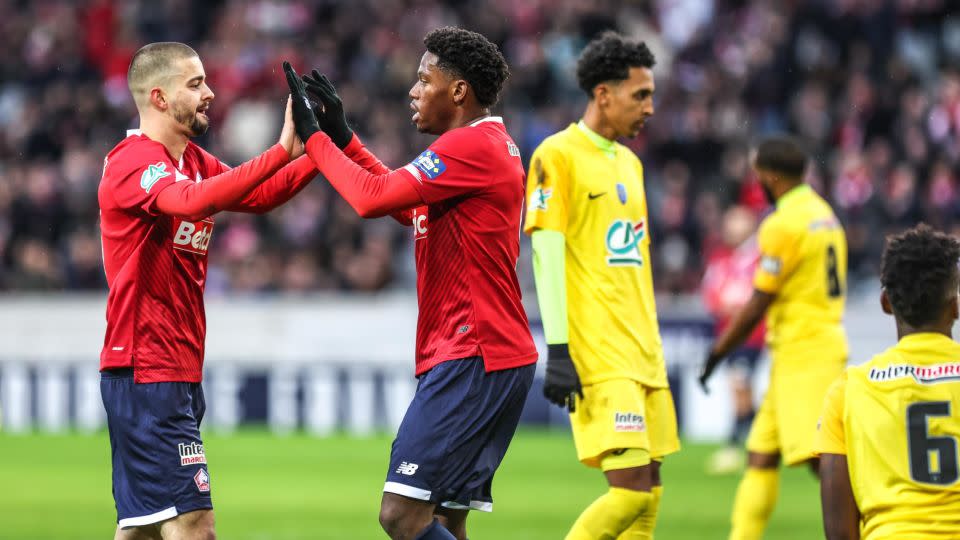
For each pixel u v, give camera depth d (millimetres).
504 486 40625
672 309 55281
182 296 19516
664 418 22969
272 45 76812
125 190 18984
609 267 22266
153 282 19281
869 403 15711
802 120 70250
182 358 19484
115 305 19375
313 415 58094
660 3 80125
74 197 68250
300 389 58219
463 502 19297
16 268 65938
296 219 65438
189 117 19672
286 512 35562
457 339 19219
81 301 59250
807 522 33688
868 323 54406
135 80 19641
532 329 57469
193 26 80562
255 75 75375
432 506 19172
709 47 76625
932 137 70188
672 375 55156
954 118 70812
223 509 36062
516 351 19391
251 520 34125
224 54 77062
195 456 19375
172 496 19141
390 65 74500
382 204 18703
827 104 70875
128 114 74750
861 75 72125
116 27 80125
